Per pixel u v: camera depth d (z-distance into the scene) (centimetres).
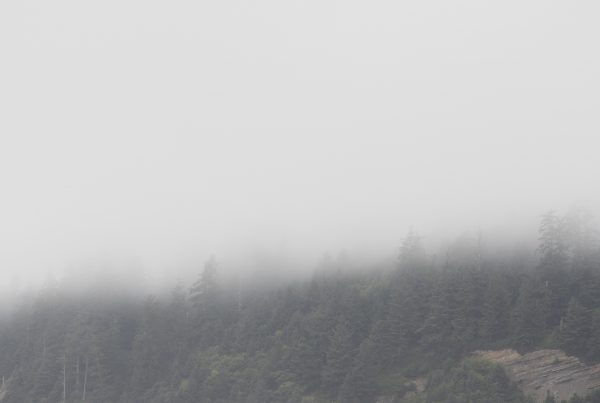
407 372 8369
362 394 8181
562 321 7850
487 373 7625
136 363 10206
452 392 7462
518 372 7638
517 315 8112
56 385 10450
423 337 8600
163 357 10288
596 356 7394
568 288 8319
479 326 8331
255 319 10119
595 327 7500
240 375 9256
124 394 9912
